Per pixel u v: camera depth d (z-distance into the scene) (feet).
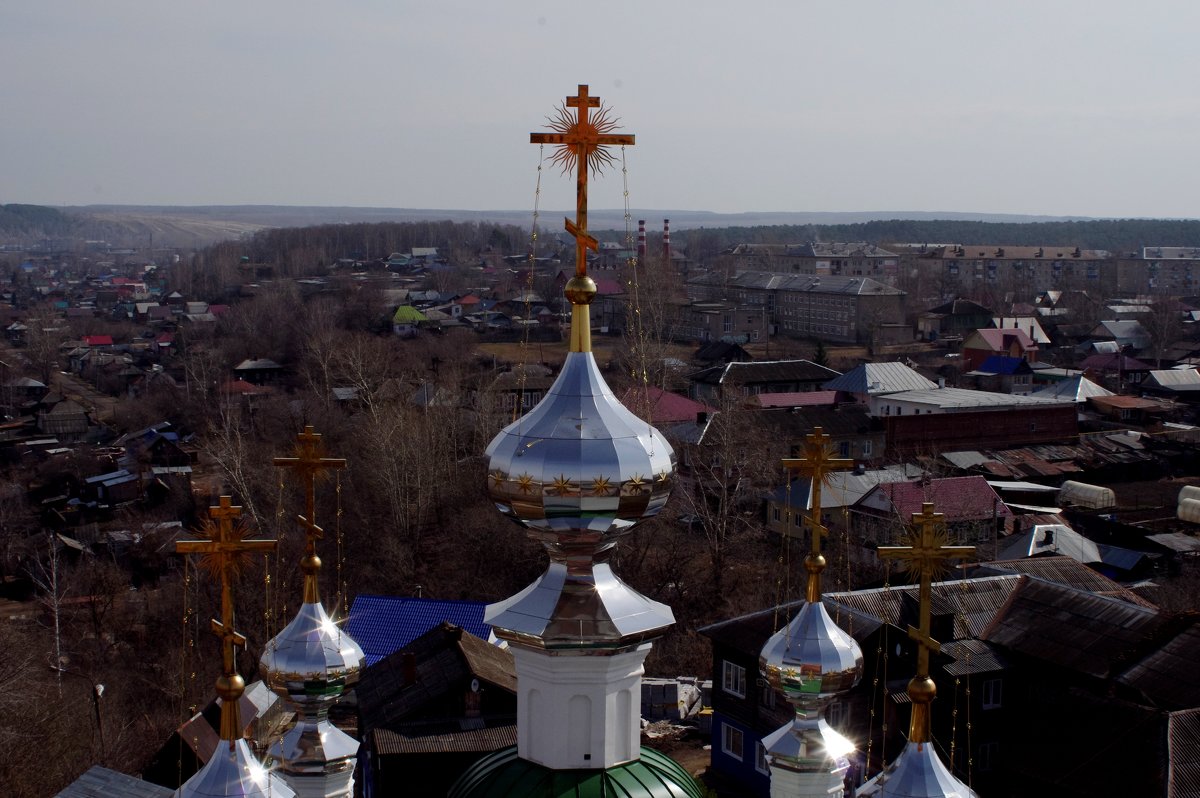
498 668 137.90
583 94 36.88
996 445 320.91
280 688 38.93
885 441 310.04
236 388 379.35
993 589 139.03
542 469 34.91
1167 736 101.86
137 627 196.95
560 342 501.56
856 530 233.55
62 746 131.95
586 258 36.55
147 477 298.15
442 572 214.28
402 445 229.86
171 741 133.18
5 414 404.57
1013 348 466.29
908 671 127.34
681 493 240.32
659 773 36.06
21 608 220.84
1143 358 506.48
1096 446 325.62
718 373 374.22
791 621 39.75
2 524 263.08
